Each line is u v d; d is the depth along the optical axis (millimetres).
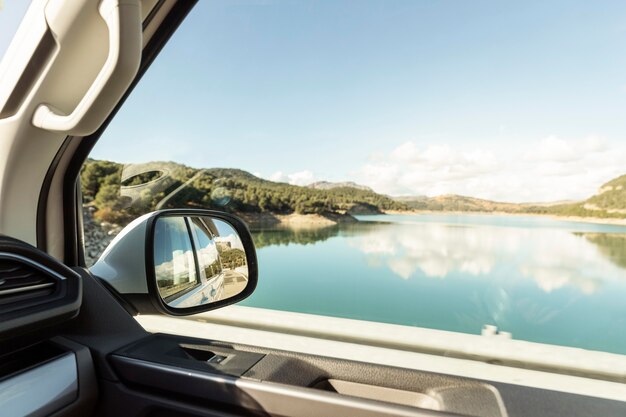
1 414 816
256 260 1916
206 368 1046
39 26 1102
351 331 2871
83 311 1168
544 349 2613
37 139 1247
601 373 2367
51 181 1421
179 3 1500
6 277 898
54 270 1010
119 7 964
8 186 1248
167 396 1035
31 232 1355
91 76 1217
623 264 2945
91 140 1460
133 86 1552
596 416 885
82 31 1103
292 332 2920
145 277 1481
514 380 2273
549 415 896
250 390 976
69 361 994
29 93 1158
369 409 897
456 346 2697
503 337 2850
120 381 1068
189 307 1628
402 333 2850
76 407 988
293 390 952
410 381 1033
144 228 1552
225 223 2074
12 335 866
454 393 984
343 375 1069
